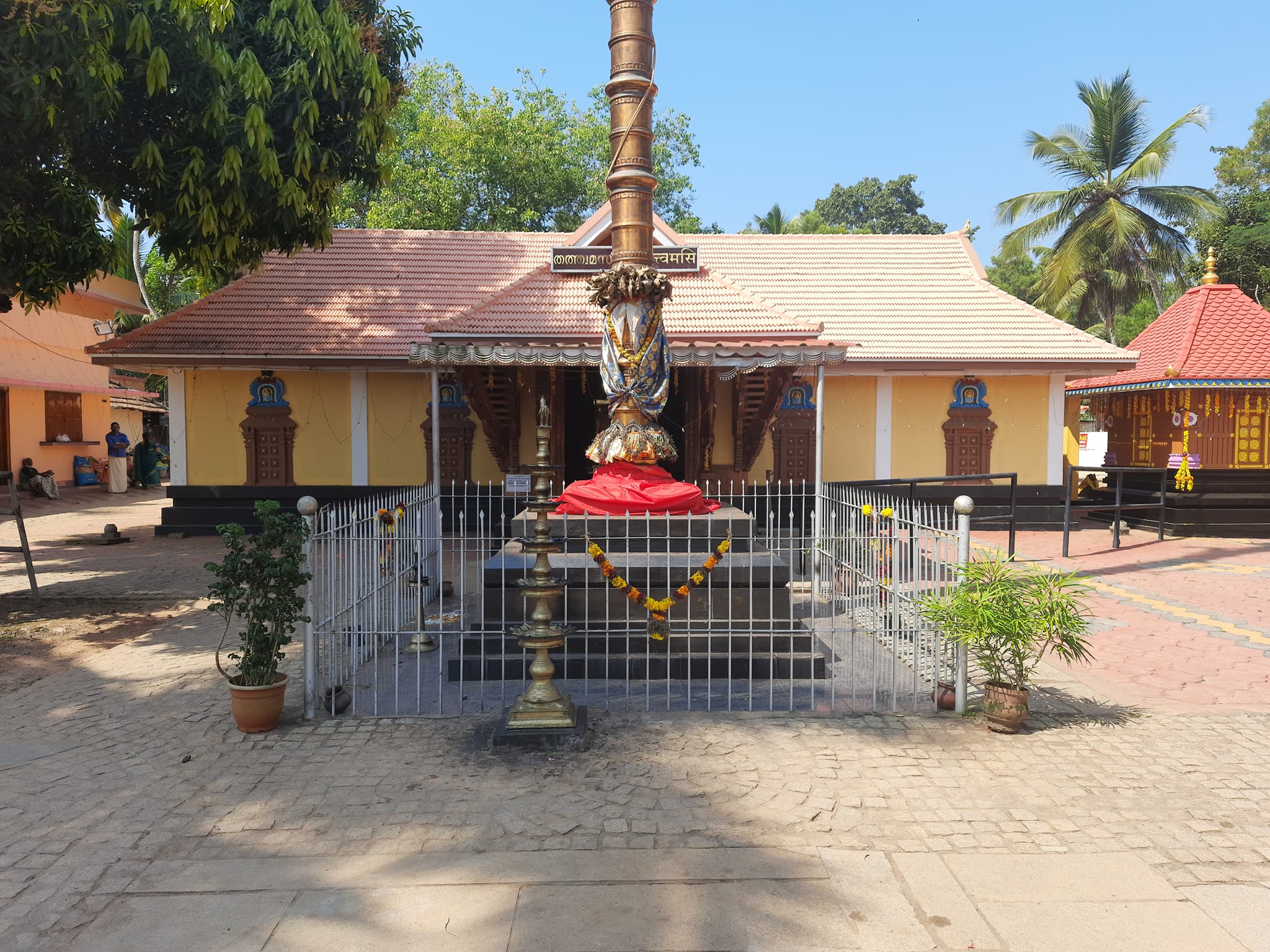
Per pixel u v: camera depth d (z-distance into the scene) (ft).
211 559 40.19
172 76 29.45
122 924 10.61
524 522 25.22
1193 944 10.07
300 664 22.63
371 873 11.77
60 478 75.00
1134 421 54.39
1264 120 101.71
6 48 24.75
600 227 50.78
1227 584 33.30
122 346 45.62
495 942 10.14
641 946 10.05
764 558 22.54
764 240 58.39
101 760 16.03
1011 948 9.98
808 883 11.44
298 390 48.85
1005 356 47.96
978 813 13.57
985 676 21.30
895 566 19.20
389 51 39.68
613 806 13.76
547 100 89.97
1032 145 86.02
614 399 25.75
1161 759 15.83
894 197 153.58
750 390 44.50
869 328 50.29
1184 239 82.53
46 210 28.76
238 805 13.96
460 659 21.18
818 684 20.86
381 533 24.57
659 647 21.63
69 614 28.89
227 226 32.65
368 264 53.57
